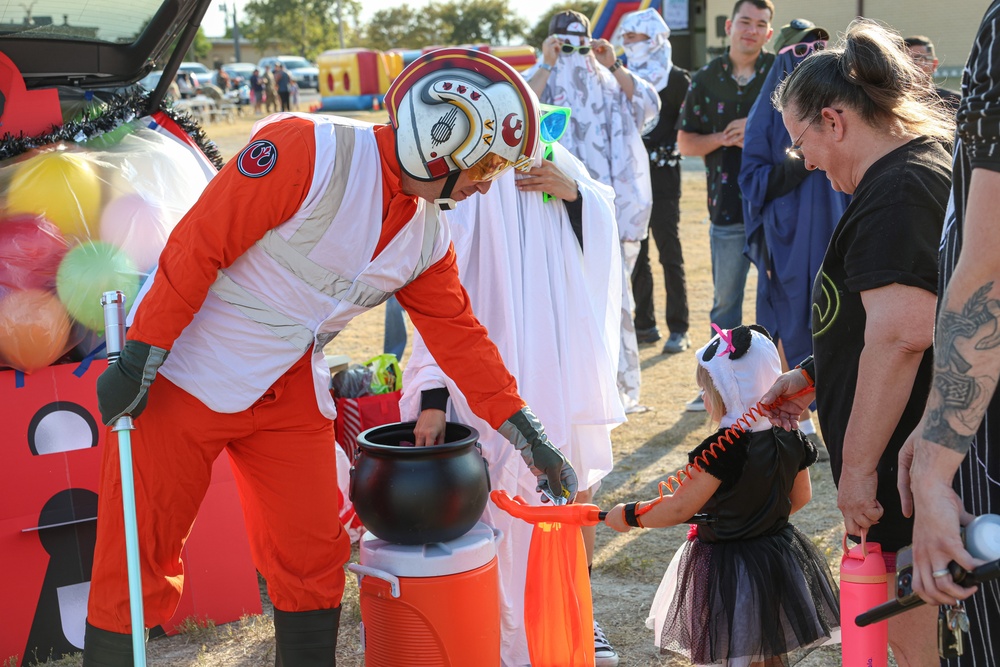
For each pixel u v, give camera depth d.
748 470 2.88
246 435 2.77
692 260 11.06
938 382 1.95
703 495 2.85
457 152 2.52
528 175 3.24
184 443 2.68
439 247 2.85
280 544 2.87
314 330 2.70
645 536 4.52
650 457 5.49
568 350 3.32
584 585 2.90
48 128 3.67
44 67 3.88
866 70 2.46
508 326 3.23
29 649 3.54
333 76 38.28
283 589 2.88
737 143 5.99
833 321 2.61
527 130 2.55
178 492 2.71
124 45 4.01
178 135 4.14
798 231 5.03
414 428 3.12
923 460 1.97
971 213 1.87
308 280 2.63
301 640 2.88
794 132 2.60
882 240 2.39
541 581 2.89
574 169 3.44
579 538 2.90
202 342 2.65
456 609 2.74
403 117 2.54
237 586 3.84
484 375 2.92
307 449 2.83
